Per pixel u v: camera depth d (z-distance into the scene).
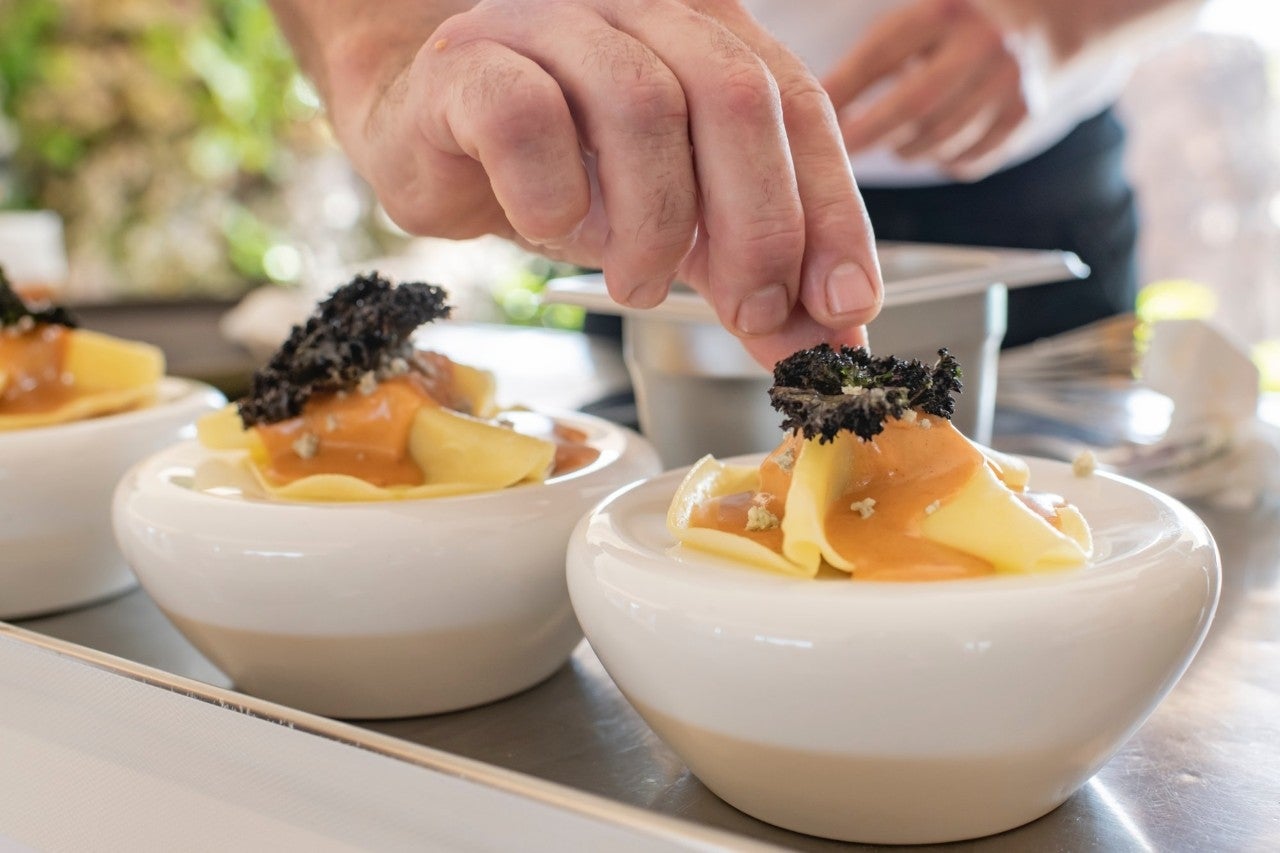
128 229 2.12
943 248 0.72
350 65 0.54
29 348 0.62
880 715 0.37
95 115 2.04
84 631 0.57
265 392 0.51
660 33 0.43
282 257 2.18
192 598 0.48
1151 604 0.38
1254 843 0.39
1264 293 1.65
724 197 0.42
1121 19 0.94
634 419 0.77
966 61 0.82
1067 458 0.67
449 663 0.48
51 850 0.41
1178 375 0.64
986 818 0.39
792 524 0.40
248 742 0.38
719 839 0.32
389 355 0.52
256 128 2.14
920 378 0.43
